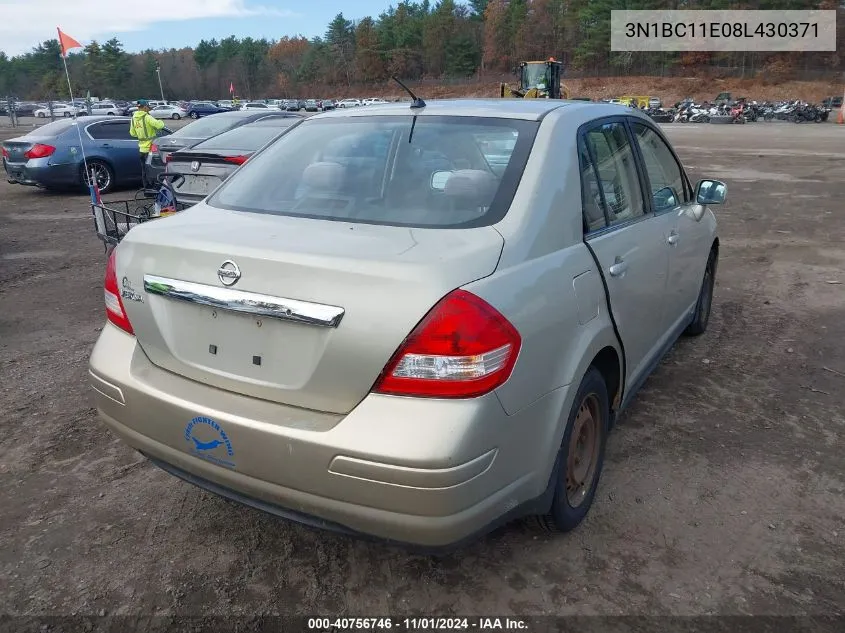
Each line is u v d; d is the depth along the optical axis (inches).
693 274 177.8
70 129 518.9
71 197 514.3
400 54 4453.7
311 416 86.8
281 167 125.0
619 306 117.6
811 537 114.3
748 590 102.2
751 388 172.9
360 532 86.6
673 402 164.7
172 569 107.1
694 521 118.4
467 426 81.0
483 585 103.6
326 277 84.4
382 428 81.3
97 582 104.0
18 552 110.6
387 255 86.1
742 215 434.3
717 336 211.8
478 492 84.4
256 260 88.5
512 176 104.3
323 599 101.0
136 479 132.3
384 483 81.4
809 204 474.0
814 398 167.0
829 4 3324.3
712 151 922.1
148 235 102.3
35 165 500.4
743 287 268.7
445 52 4333.2
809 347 201.6
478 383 81.9
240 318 91.2
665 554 110.1
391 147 118.6
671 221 152.7
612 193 125.9
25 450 142.5
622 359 122.1
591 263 107.9
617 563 108.0
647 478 131.7
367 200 110.0
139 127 502.9
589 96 3388.3
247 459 89.7
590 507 121.2
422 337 80.6
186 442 95.3
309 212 110.3
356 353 82.7
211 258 92.2
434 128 119.6
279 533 116.0
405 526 82.8
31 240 357.7
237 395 93.0
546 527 110.0
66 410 160.7
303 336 86.6
